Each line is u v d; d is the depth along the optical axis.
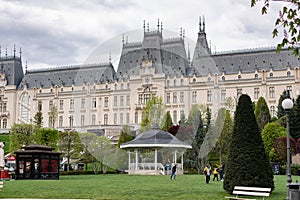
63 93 188.62
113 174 58.25
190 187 31.50
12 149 85.75
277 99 156.25
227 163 27.34
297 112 79.69
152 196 25.86
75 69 194.00
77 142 69.56
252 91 158.88
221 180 41.88
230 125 67.62
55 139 80.38
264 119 93.56
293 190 21.06
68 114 185.88
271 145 74.44
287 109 24.31
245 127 27.09
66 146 69.88
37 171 46.66
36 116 145.50
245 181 26.36
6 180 44.53
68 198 25.09
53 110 168.12
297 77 154.75
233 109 96.00
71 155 69.88
